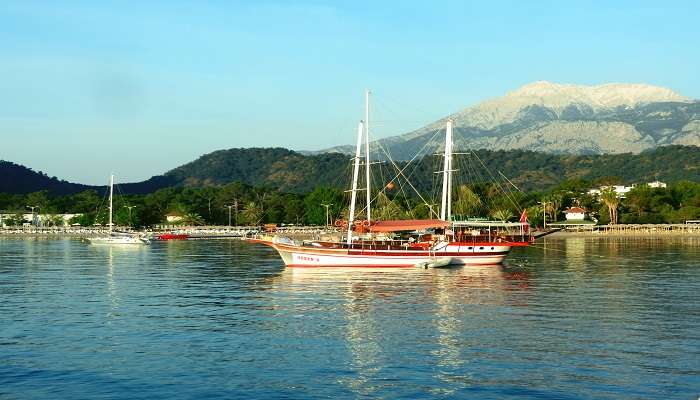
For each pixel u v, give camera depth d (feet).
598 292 253.65
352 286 274.36
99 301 236.02
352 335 176.45
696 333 177.06
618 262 396.37
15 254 499.92
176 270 353.72
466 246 369.71
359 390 132.57
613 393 130.21
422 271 338.34
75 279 308.19
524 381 137.08
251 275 322.75
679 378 138.51
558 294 248.32
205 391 132.67
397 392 131.34
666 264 378.94
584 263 390.83
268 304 227.20
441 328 184.44
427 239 400.06
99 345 167.53
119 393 132.05
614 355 155.12
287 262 358.64
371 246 358.64
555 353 156.97
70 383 138.10
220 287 274.36
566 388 132.87
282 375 141.90
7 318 202.49
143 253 509.76
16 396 130.82
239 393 131.54
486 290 260.42
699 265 370.73
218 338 174.19
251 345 166.50
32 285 284.00
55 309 218.79
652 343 166.09
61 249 573.74
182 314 208.54
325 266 352.28
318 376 141.18
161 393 131.85
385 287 270.67
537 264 385.09
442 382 136.77
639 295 245.04
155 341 171.32
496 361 150.61
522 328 183.83
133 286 279.69
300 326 188.44
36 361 153.48
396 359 152.87
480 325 188.14
